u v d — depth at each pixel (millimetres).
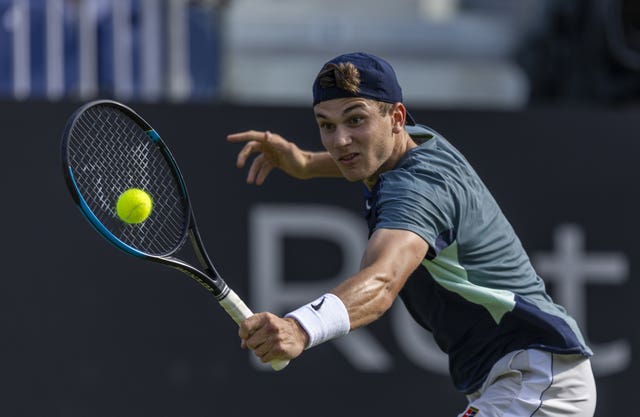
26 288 23281
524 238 25969
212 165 24297
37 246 23344
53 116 23531
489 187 25844
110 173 15586
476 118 25844
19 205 23312
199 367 23969
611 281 26234
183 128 24203
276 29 33875
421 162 12766
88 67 25922
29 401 23188
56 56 25750
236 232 24375
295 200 24766
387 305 11805
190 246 24016
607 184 26359
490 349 13555
